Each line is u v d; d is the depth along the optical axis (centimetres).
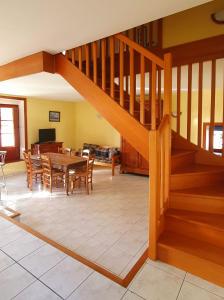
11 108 656
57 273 191
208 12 304
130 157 642
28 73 326
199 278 188
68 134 821
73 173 482
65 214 374
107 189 512
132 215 369
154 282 182
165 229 234
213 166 298
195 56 316
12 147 668
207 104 593
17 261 206
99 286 177
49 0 181
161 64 236
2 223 281
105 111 282
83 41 274
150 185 206
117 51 379
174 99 611
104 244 279
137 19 217
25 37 259
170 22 334
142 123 256
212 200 232
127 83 376
